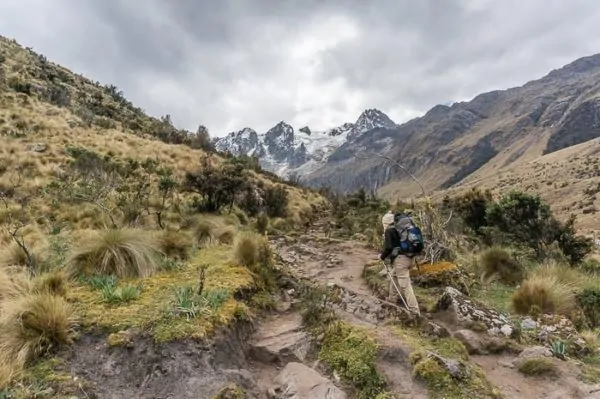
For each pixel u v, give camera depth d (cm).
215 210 1595
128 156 2134
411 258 623
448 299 612
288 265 950
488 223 1495
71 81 4778
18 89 2955
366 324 574
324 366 475
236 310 522
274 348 500
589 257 1616
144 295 561
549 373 468
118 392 387
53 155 1844
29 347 414
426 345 502
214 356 439
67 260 664
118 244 682
